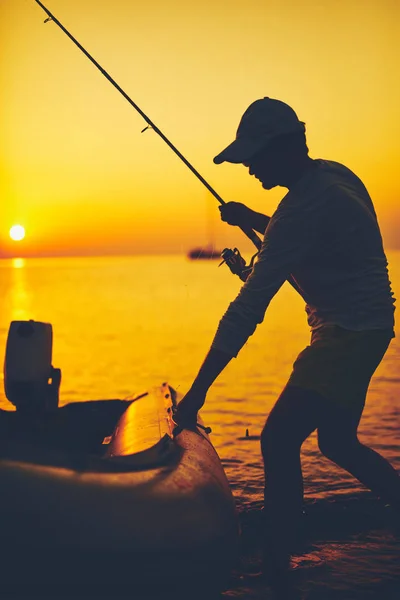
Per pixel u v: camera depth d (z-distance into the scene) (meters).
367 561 2.83
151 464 2.24
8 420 2.91
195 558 1.98
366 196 2.51
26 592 1.79
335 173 2.44
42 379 3.47
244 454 4.97
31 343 3.46
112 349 12.73
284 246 2.35
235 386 8.47
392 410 6.61
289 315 20.22
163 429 2.89
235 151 2.38
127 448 2.87
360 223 2.37
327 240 2.36
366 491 3.81
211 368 2.37
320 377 2.37
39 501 1.80
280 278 2.35
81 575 1.81
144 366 10.43
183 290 38.66
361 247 2.38
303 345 12.97
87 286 46.78
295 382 2.40
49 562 1.78
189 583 1.99
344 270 2.39
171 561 1.92
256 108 2.39
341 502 3.61
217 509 2.15
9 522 1.75
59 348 12.98
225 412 6.79
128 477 2.06
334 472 4.27
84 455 2.11
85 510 1.85
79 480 1.93
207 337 14.79
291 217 2.34
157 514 1.96
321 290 2.44
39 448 2.03
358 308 2.39
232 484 4.10
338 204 2.34
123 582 1.87
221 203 3.01
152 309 24.14
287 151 2.39
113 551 1.84
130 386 8.56
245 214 2.96
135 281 54.84
